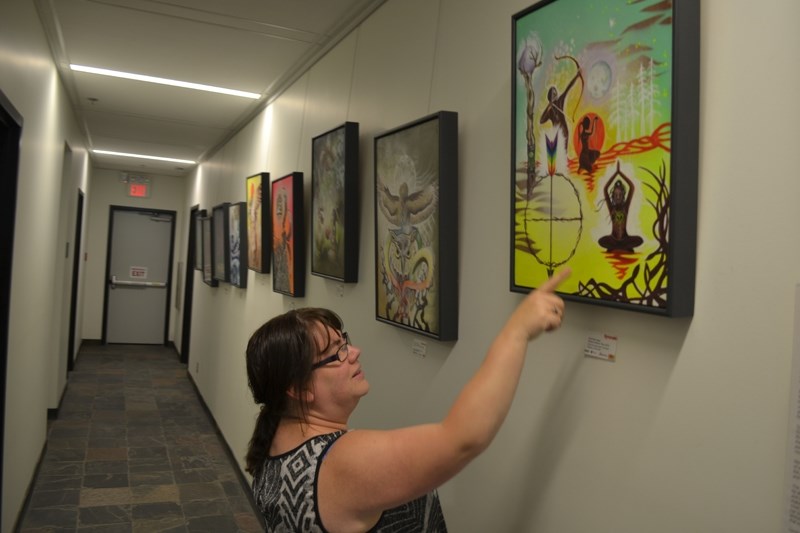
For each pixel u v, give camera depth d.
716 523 1.03
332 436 1.12
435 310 1.88
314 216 3.12
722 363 1.03
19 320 3.04
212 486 4.38
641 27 1.12
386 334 2.37
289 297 3.70
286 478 1.08
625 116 1.16
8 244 2.66
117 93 4.68
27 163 3.01
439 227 1.84
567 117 1.31
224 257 5.62
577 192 1.28
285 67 3.71
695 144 1.07
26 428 3.54
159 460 4.88
